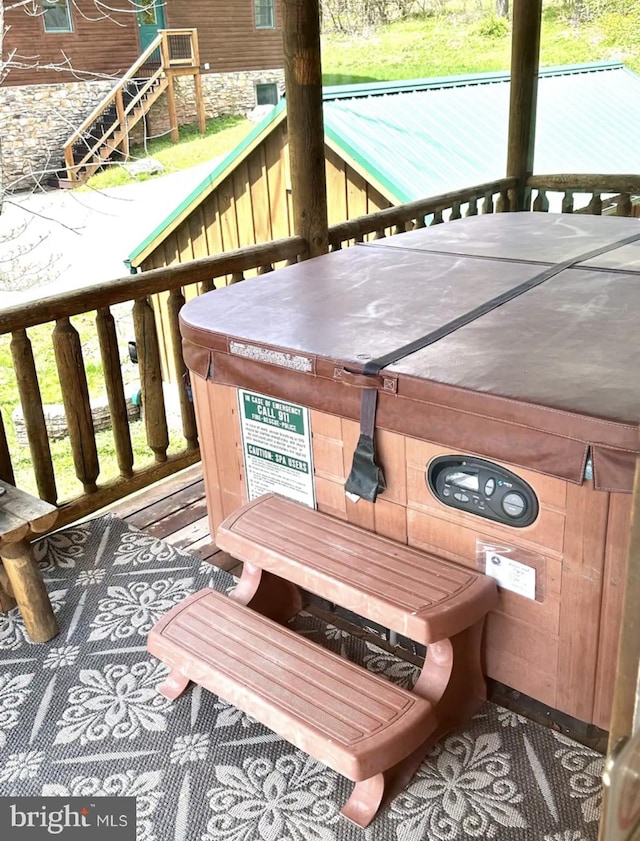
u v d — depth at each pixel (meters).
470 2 13.51
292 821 1.61
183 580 2.45
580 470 1.52
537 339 1.93
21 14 13.27
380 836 1.56
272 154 6.64
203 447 2.43
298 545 1.93
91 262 10.45
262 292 2.52
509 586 1.76
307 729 1.54
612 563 1.56
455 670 1.76
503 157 6.99
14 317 2.41
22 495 2.22
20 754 1.82
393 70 14.52
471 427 1.67
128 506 2.91
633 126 8.13
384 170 5.98
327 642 2.13
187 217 7.36
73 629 2.24
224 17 16.45
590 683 1.69
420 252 2.95
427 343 1.94
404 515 1.92
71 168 8.98
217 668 1.72
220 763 1.76
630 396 1.56
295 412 2.05
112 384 2.78
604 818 0.70
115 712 1.93
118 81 13.09
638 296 2.24
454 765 1.72
